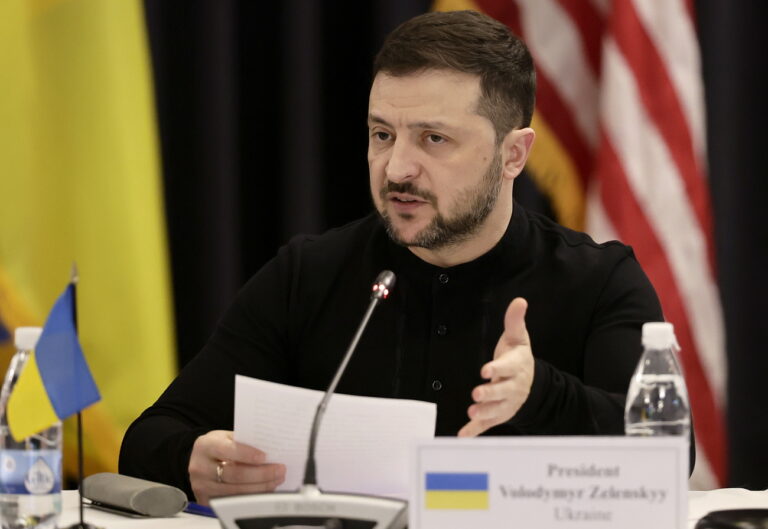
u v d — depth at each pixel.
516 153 7.25
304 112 11.17
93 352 9.80
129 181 9.88
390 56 6.84
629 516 4.47
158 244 10.06
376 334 7.52
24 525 5.32
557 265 7.55
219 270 10.93
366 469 5.73
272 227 11.63
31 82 9.63
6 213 9.59
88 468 9.85
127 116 9.92
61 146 9.76
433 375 7.36
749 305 12.11
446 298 7.44
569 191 11.40
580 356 7.43
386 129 6.86
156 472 6.77
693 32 11.16
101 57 9.80
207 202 10.92
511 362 5.70
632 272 7.62
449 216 6.89
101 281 9.81
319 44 11.33
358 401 5.68
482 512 4.48
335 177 11.68
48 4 9.72
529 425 6.02
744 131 12.11
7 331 9.57
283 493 4.76
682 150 10.98
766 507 6.12
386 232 7.71
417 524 4.48
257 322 7.83
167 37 11.06
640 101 10.95
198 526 5.69
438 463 4.50
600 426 6.29
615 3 10.99
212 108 10.92
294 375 7.85
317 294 7.75
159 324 10.00
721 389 10.96
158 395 9.93
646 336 5.48
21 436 4.96
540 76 11.40
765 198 12.12
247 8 11.51
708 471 10.81
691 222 10.93
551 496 4.48
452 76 6.77
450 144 6.80
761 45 12.09
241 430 5.80
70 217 9.77
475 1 11.38
